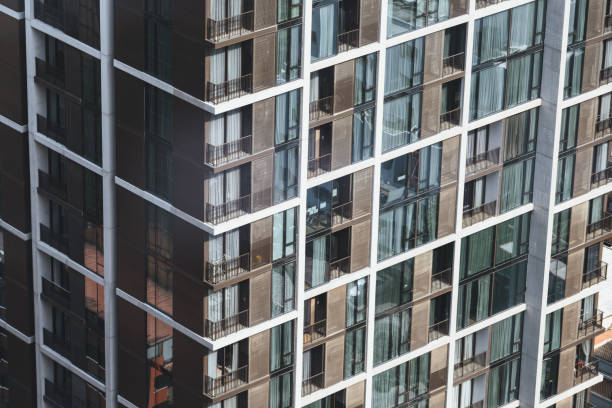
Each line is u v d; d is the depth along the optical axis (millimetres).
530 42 103250
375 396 106625
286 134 92812
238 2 87562
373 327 103812
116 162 96375
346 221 98938
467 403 114000
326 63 92875
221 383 97250
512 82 103750
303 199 95250
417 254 103812
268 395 99688
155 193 94875
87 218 100375
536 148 107438
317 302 100625
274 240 95125
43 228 104312
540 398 117000
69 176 100438
